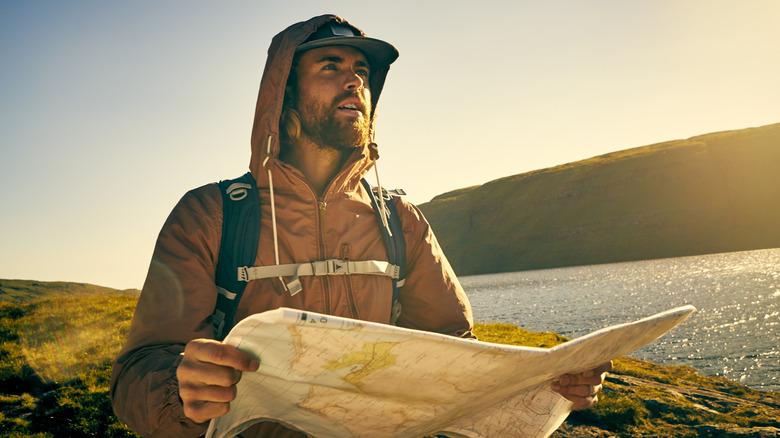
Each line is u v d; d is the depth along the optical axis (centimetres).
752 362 2850
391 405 112
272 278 144
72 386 872
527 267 16775
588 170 18438
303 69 164
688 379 1322
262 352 87
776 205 14725
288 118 166
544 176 19612
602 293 7669
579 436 676
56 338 1289
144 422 102
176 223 141
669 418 754
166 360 110
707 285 7312
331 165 169
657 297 6500
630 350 131
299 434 134
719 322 4422
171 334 122
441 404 114
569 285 9938
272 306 143
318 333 82
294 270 146
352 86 161
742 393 1156
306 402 108
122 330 1348
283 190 155
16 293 7300
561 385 140
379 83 198
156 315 124
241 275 142
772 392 1171
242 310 144
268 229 150
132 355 120
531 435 148
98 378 906
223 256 144
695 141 18162
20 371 955
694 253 14300
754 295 5831
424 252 176
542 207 18550
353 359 91
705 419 748
